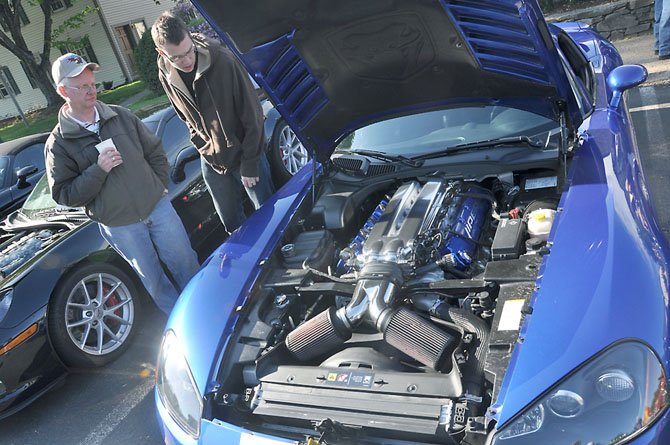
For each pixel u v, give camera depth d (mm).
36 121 18344
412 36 2584
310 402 1973
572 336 1679
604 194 2205
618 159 2475
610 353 1618
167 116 4738
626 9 7883
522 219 2438
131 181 3459
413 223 2557
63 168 3299
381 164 3154
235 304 2408
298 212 3016
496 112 3029
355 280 2398
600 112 2949
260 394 2088
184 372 2197
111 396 3525
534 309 1812
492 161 2852
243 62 2650
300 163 5480
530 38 2330
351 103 3107
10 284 3469
